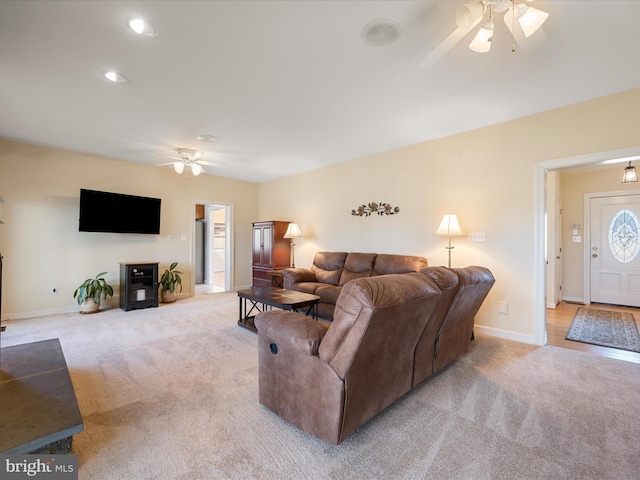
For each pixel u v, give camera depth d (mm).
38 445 1200
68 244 4492
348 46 2104
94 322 3951
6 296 4039
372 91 2734
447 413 1916
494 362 2713
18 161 4094
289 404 1735
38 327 3699
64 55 2188
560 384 2297
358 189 4926
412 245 4223
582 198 5406
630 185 5000
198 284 7926
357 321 1412
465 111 3158
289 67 2357
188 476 1394
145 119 3346
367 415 1683
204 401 2037
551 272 4898
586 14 1800
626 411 1938
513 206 3348
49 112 3152
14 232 4078
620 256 5078
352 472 1426
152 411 1915
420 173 4137
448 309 2215
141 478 1379
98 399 2053
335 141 4086
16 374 1732
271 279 5770
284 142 4137
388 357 1730
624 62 2291
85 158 4637
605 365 2643
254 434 1699
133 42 2049
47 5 1707
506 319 3379
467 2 1585
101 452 1538
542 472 1432
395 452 1564
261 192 6977
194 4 1708
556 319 4199
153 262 4941
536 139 3203
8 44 2055
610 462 1498
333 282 4590
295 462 1488
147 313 4465
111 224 4699
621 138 2742
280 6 1731
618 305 5070
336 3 1713
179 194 5727
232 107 3051
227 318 4180
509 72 2436
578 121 2957
